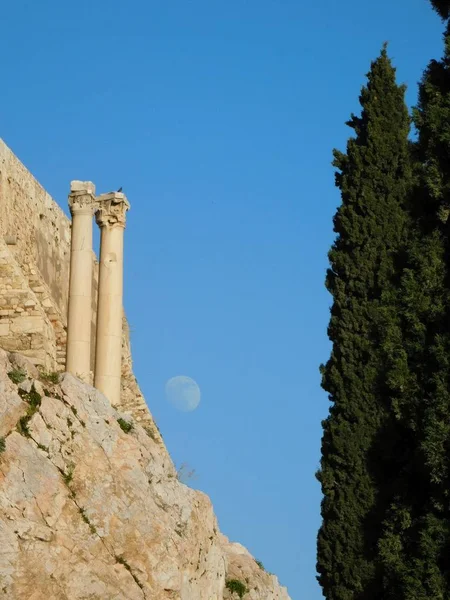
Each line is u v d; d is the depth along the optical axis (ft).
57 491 157.79
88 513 160.25
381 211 185.88
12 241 200.75
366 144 189.47
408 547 141.49
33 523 153.28
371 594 162.81
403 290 145.89
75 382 169.07
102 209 197.26
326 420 180.65
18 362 165.89
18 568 149.59
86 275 194.08
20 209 207.62
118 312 195.42
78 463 162.71
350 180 188.03
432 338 142.82
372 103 189.88
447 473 137.08
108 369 193.57
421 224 149.18
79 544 156.97
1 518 151.23
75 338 192.13
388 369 145.89
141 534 164.25
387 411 154.92
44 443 160.25
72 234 195.31
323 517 177.37
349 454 177.37
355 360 180.75
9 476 154.20
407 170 187.01
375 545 168.76
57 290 222.48
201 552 179.01
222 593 189.47
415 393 142.20
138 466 168.55
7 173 203.21
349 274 184.34
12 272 192.85
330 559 174.60
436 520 137.90
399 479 146.10
